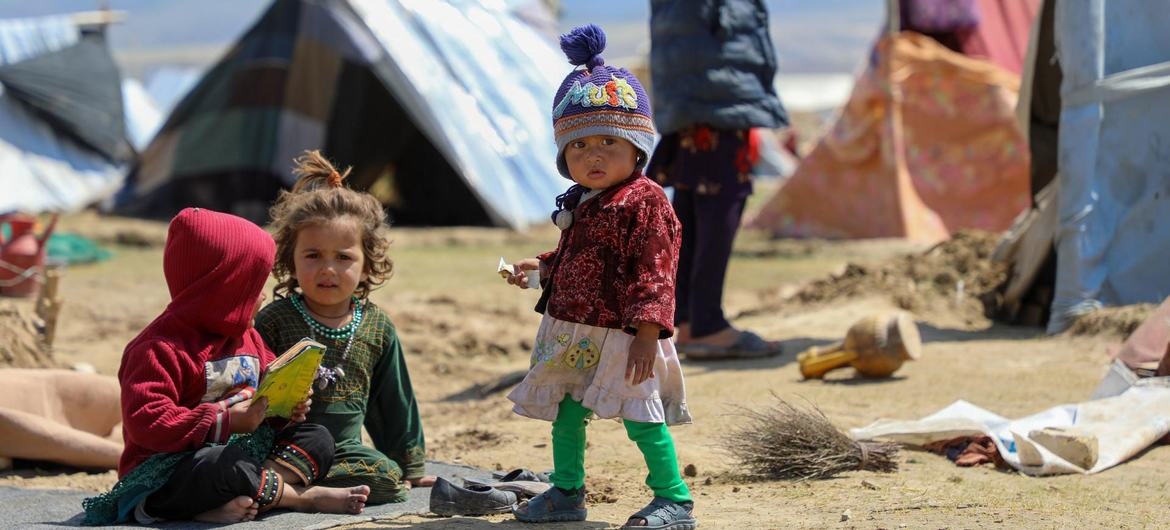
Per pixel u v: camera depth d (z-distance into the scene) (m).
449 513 4.54
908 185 18.66
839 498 4.76
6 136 22.27
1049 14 9.40
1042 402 6.82
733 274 15.57
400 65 20.31
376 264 4.95
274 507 4.54
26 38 23.14
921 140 18.72
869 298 10.59
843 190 19.44
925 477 5.16
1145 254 8.77
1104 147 8.92
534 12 21.64
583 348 4.22
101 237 19.00
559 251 4.39
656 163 8.77
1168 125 8.77
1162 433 5.73
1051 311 9.12
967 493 4.82
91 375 6.23
